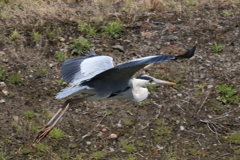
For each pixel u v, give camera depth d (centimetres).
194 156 980
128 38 1503
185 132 1066
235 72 1326
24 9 1639
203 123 1102
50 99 1152
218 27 1598
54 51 1377
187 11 1752
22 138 996
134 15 1697
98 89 859
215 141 1034
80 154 967
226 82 1275
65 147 988
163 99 1188
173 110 1145
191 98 1199
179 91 1229
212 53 1430
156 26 1599
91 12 1720
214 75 1309
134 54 1395
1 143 969
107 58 877
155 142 1025
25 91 1167
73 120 1084
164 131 1062
